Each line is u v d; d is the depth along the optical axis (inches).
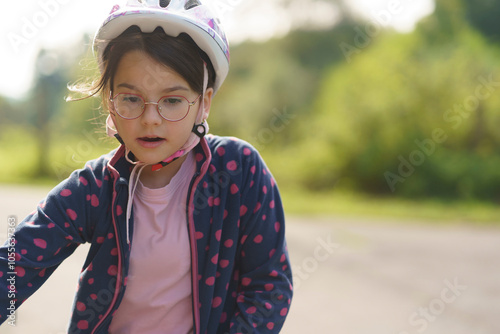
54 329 166.1
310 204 598.5
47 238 59.6
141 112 58.4
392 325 193.8
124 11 58.6
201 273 62.9
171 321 64.2
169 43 58.3
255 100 860.0
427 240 382.9
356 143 726.5
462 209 588.7
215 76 64.6
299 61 1123.3
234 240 64.1
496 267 295.0
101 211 62.0
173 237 62.8
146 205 63.1
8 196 585.0
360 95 731.4
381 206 602.5
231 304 66.1
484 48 739.4
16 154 1064.8
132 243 62.7
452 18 757.9
